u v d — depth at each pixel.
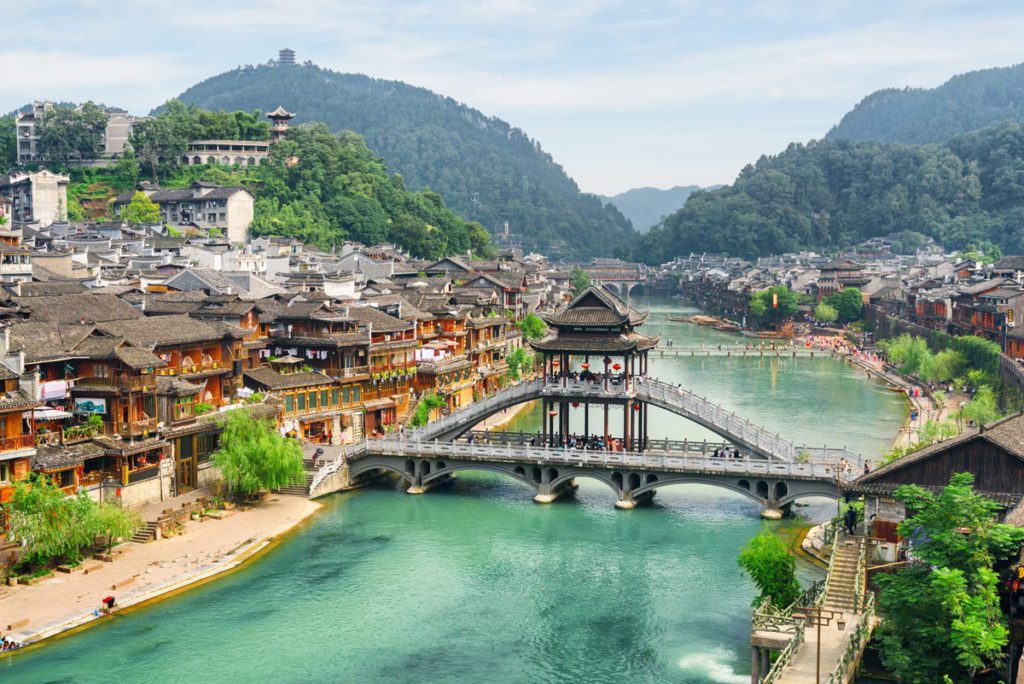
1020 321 184.00
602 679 63.16
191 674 62.78
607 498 104.25
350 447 108.06
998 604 52.66
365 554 85.50
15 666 63.06
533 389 106.19
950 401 161.75
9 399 75.88
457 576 80.56
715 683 62.34
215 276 147.75
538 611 73.62
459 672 63.91
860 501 79.81
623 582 79.25
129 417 89.00
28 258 141.00
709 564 83.06
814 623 61.62
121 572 78.38
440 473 104.31
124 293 133.62
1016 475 64.31
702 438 135.62
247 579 79.12
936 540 56.09
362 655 66.06
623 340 103.69
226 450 97.12
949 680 50.38
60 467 80.94
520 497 104.19
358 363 123.38
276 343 122.06
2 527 75.44
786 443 99.94
